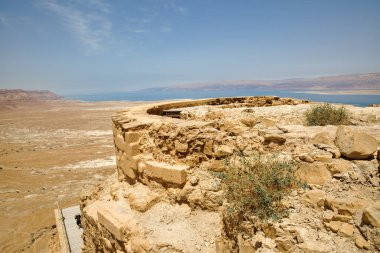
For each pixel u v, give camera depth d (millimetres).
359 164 4586
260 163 5098
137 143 7832
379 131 6195
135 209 6688
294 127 6574
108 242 6902
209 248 5340
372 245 3273
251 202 4477
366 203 3764
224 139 6488
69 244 13125
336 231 3654
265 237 4047
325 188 4469
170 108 16938
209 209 6051
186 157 6777
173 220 6141
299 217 4070
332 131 6055
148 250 5504
